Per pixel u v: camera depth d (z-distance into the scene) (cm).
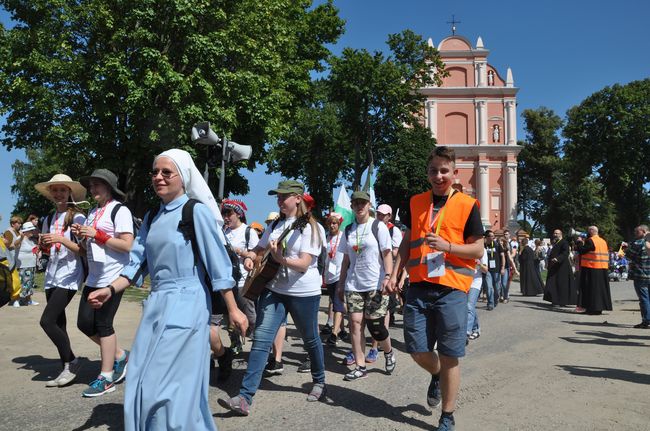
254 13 1953
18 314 895
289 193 447
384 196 4147
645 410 416
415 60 3900
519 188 5903
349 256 545
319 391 440
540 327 896
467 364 589
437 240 350
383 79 3694
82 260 475
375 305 520
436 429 366
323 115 4012
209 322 284
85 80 1767
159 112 1750
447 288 359
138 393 254
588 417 398
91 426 365
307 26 2573
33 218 1039
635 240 932
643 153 4234
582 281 1130
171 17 1741
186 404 253
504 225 5231
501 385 494
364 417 397
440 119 5391
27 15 1848
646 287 905
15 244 979
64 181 485
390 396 457
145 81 1645
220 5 1872
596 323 960
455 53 5425
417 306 371
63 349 464
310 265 440
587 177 4953
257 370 401
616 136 4159
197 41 1734
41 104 1714
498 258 1230
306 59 2795
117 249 426
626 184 4225
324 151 4175
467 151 5319
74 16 1758
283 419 389
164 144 1791
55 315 461
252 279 415
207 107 1759
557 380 513
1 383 470
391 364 543
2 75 1738
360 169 4125
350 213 1009
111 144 1819
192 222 281
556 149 5684
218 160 875
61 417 383
